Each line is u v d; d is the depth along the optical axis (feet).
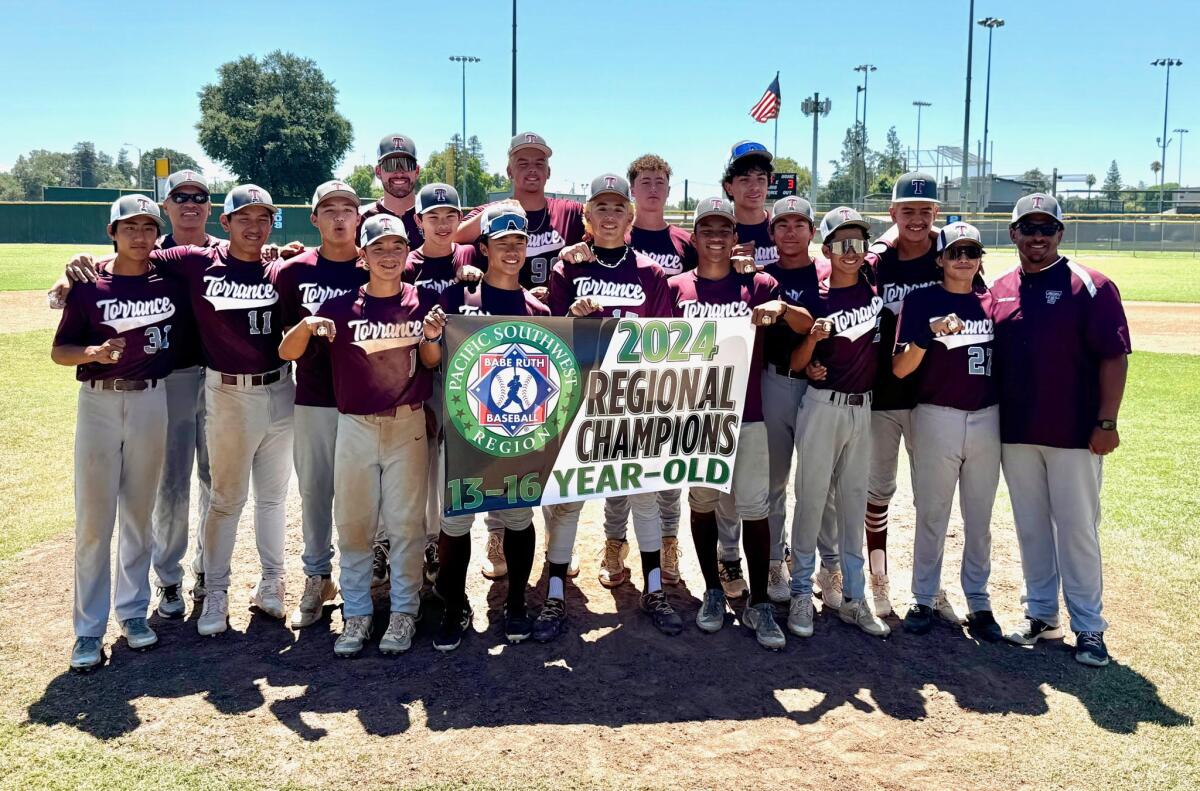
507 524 14.28
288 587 16.38
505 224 13.61
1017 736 11.57
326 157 235.81
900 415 15.53
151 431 13.57
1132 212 215.31
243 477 14.28
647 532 14.98
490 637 14.37
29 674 12.80
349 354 13.14
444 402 13.42
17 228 138.00
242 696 12.29
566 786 10.35
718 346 14.37
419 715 11.88
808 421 14.40
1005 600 16.03
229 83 234.79
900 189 15.25
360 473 13.44
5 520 19.08
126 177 496.64
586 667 13.38
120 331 13.14
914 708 12.28
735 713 12.10
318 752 10.93
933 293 14.35
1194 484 22.26
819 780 10.57
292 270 14.30
